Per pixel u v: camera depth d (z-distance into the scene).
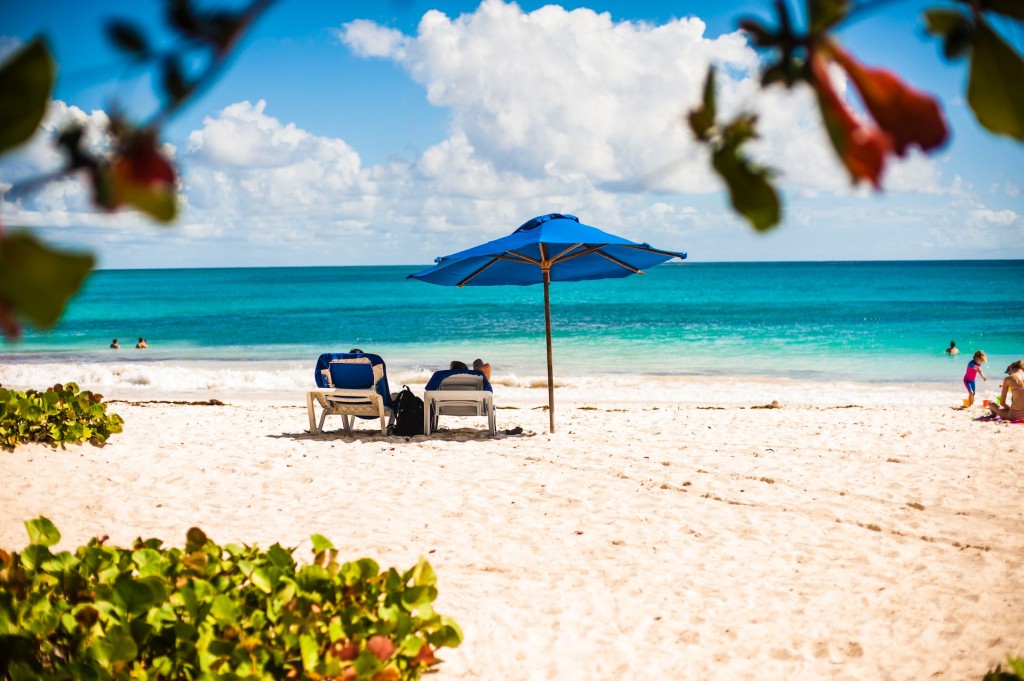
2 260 0.40
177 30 0.46
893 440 10.73
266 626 3.57
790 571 6.11
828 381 23.88
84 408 9.98
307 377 22.47
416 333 41.12
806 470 9.10
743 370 26.42
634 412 14.59
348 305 66.44
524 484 8.62
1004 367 26.89
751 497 8.12
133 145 0.44
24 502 7.88
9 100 0.43
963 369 26.48
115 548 4.18
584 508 7.81
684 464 9.38
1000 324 45.41
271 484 8.70
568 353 31.44
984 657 4.63
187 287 95.44
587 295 79.25
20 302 0.40
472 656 4.70
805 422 12.60
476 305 65.62
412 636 3.63
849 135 0.51
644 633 5.06
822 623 5.18
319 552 4.06
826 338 37.16
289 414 14.02
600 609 5.40
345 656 3.31
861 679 4.45
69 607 3.59
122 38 0.45
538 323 46.91
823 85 0.52
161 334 42.06
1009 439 10.73
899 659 4.68
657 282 96.81
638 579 5.96
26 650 3.18
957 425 12.10
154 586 3.52
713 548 6.67
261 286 97.19
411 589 3.87
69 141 0.43
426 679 4.41
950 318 50.12
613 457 9.76
